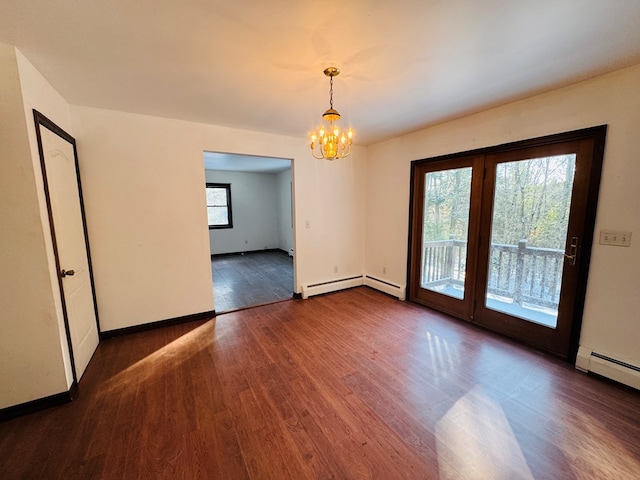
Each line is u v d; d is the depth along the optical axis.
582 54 1.78
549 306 2.54
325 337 2.88
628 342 2.06
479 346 2.68
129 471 1.43
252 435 1.65
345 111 2.83
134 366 2.39
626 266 2.04
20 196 1.74
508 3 1.31
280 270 5.91
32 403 1.85
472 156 3.04
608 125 2.06
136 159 2.87
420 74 2.05
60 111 2.32
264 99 2.50
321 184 4.13
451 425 1.72
